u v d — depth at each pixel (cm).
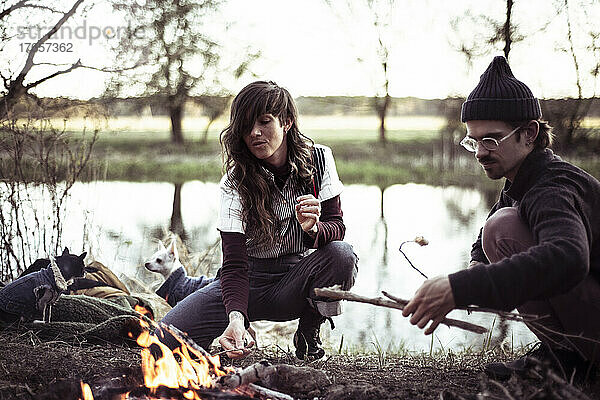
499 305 214
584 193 244
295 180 322
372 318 633
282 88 313
